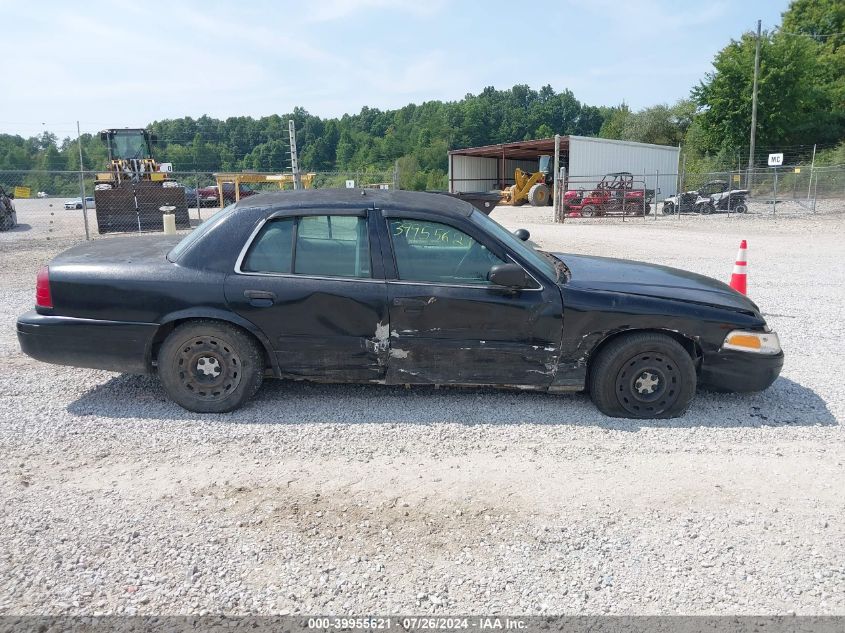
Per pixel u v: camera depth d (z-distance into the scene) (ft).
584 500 11.09
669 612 8.38
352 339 14.58
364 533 10.05
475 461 12.51
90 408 15.12
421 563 9.33
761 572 9.20
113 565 9.21
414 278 14.58
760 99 150.20
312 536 9.96
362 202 14.99
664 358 14.55
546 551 9.65
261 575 9.02
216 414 14.76
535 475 11.96
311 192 16.14
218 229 14.82
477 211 16.89
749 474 12.10
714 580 9.03
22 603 8.39
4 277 35.32
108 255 15.74
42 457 12.58
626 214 96.94
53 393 16.14
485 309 14.40
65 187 170.91
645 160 123.13
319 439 13.44
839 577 9.09
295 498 11.08
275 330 14.48
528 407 15.34
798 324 24.71
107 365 14.78
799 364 19.40
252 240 14.65
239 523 10.30
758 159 153.58
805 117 155.22
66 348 14.65
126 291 14.38
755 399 16.22
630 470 12.21
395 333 14.55
